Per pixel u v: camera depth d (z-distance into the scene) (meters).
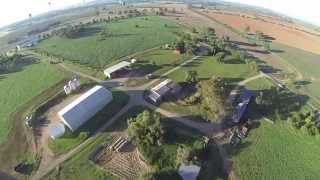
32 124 101.06
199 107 104.31
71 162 87.31
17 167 85.56
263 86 123.12
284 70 143.75
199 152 87.75
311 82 134.38
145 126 90.44
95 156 89.00
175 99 112.19
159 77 126.62
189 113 105.00
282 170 87.12
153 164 84.88
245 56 149.38
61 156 89.31
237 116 102.75
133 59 139.62
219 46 149.50
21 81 127.75
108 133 97.19
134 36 169.38
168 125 98.44
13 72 136.25
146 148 88.06
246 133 98.44
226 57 143.88
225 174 84.88
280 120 105.12
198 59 141.75
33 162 87.50
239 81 125.88
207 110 99.50
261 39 182.38
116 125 100.44
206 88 101.31
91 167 85.62
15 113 106.88
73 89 117.50
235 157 90.19
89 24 193.50
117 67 128.88
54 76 128.88
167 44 155.62
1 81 128.88
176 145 90.88
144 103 110.38
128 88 119.12
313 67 150.25
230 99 111.00
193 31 176.25
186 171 82.06
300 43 182.38
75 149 91.38
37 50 158.00
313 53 169.62
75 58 145.00
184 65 136.62
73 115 98.00
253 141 95.94
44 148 92.19
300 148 94.50
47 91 118.50
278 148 94.06
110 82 123.38
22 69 138.38
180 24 195.88
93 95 106.12
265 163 88.88
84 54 148.75
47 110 108.38
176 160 85.44
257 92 118.62
